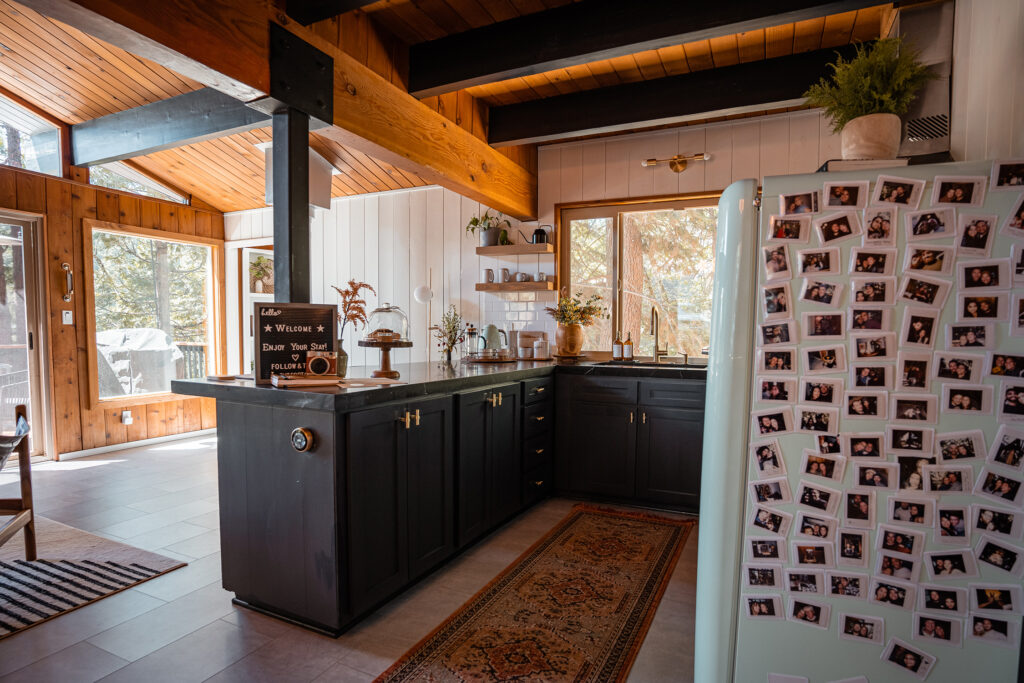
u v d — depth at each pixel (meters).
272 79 2.30
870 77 1.50
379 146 2.88
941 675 1.23
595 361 4.39
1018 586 1.17
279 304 2.29
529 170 4.55
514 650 1.99
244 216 6.07
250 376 2.54
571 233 4.64
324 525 2.02
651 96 3.46
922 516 1.22
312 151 4.07
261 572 2.21
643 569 2.66
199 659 1.93
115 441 5.16
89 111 4.39
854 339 1.25
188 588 2.46
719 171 4.12
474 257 4.97
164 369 5.64
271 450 2.14
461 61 2.97
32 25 3.50
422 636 2.07
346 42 2.68
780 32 2.88
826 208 1.26
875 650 1.27
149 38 1.83
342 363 2.46
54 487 3.97
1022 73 1.35
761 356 1.31
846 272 1.25
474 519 2.84
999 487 1.17
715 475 1.37
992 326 1.16
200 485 4.03
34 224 4.59
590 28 2.69
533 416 3.49
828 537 1.28
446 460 2.61
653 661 1.93
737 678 1.37
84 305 4.91
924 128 1.93
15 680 1.81
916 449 1.22
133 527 3.20
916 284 1.20
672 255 4.35
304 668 1.87
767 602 1.34
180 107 3.73
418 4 2.72
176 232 5.65
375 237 5.41
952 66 1.89
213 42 2.05
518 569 2.65
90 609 2.28
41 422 4.72
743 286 1.32
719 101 3.30
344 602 2.05
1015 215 1.14
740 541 1.36
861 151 1.45
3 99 4.23
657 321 3.93
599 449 3.71
